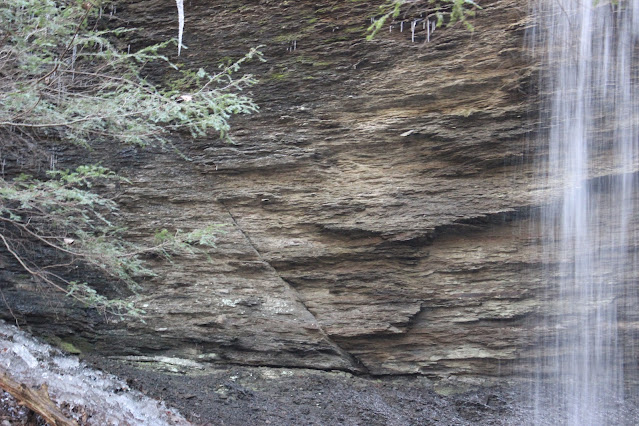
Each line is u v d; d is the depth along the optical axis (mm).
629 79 5238
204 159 6262
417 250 5719
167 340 5797
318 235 5934
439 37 5824
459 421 5027
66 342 5762
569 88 5414
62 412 4027
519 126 5523
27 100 4242
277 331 5766
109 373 5270
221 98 4656
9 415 3865
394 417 5012
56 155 6199
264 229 6039
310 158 6023
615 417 5059
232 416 4762
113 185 6176
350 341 5699
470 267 5629
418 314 5684
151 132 4578
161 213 6137
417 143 5801
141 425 4250
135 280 5980
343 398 5297
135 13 6473
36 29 4266
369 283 5777
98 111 4391
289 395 5293
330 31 6133
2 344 5137
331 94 6074
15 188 4461
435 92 5770
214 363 5738
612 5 5270
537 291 5484
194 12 6426
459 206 5629
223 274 6000
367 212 5816
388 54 5953
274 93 6215
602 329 5301
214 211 6145
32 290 5883
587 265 5379
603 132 5312
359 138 5949
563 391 5305
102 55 4684
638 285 5238
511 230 5609
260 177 6145
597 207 5352
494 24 5652
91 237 4934
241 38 6332
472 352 5547
